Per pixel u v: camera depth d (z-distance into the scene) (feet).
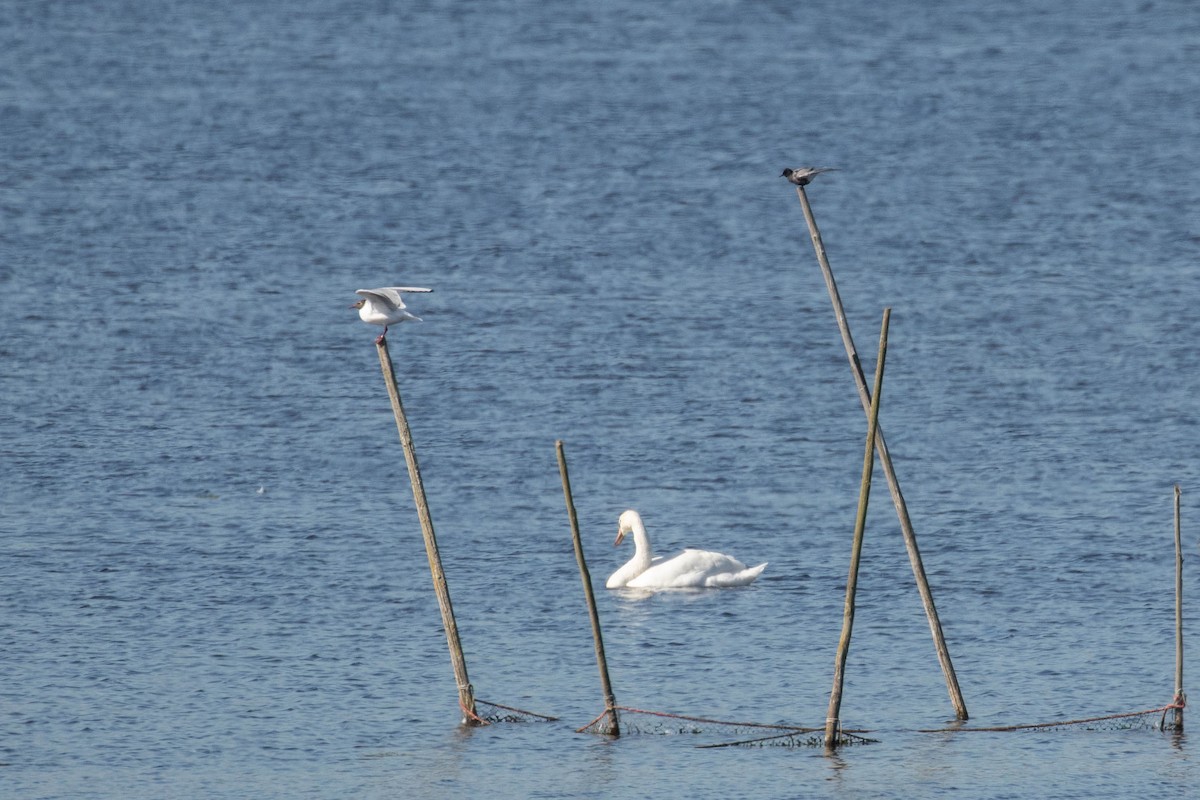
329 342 186.60
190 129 328.49
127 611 107.86
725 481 140.77
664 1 501.97
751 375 173.78
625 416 159.33
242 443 150.30
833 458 147.33
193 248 235.81
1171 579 113.91
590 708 93.09
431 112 352.28
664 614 108.68
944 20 471.62
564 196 276.41
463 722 90.94
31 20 460.96
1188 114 349.41
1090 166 300.40
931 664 99.14
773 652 101.55
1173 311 202.18
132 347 183.42
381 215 260.01
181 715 91.25
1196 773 83.66
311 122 338.13
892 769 84.38
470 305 204.74
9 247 233.35
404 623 106.52
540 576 116.57
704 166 303.68
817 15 479.00
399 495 136.15
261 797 81.15
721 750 87.20
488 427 155.74
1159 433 154.71
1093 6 494.18
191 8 485.56
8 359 177.68
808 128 337.93
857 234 248.52
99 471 141.08
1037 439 152.76
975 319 198.59
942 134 331.77
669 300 207.21
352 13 479.82
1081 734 88.79
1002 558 119.14
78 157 299.58
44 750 86.38
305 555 119.85
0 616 106.42
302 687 95.61
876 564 118.62
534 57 420.36
